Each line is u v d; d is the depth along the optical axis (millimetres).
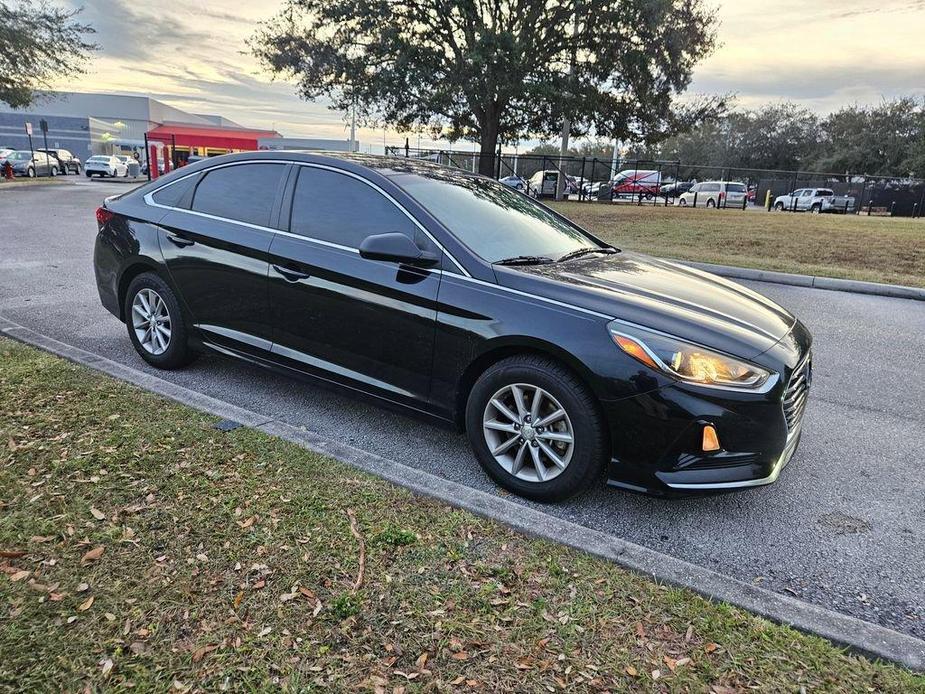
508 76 20594
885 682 1987
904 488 3438
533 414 3051
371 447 3641
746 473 2830
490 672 1949
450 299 3209
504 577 2396
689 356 2779
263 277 3883
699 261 11297
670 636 2146
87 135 56938
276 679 1874
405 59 21328
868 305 8398
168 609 2119
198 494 2807
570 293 3064
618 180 37719
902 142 57406
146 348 4680
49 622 2029
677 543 2854
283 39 23031
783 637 2160
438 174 4066
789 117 69938
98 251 4883
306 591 2246
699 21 22172
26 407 3572
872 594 2539
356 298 3504
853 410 4586
